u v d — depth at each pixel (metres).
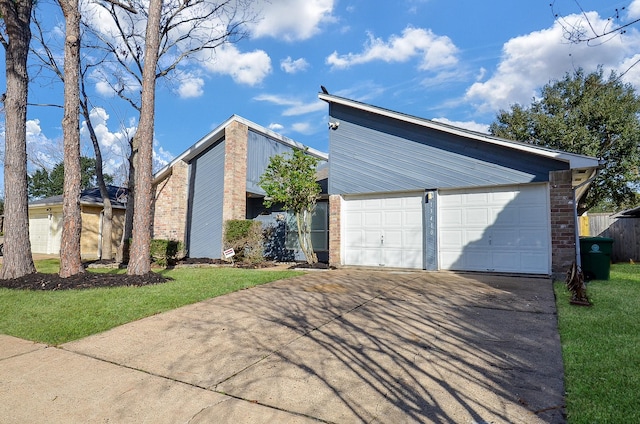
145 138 9.04
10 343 4.59
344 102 11.05
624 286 7.42
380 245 10.73
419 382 3.35
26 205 8.95
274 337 4.68
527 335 4.47
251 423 2.74
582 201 21.27
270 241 14.82
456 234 9.71
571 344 4.04
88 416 2.88
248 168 14.01
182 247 13.11
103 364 3.93
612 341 4.07
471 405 2.91
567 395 2.97
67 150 8.42
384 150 10.67
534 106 23.16
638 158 19.48
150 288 7.60
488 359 3.81
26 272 8.68
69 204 8.40
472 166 9.48
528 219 8.91
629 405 2.74
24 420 2.83
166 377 3.58
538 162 8.73
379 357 3.96
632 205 21.72
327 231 13.84
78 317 5.58
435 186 9.92
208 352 4.22
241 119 13.43
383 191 10.62
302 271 10.18
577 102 21.34
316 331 4.88
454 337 4.52
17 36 9.09
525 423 2.63
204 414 2.88
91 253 19.11
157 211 15.17
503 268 9.08
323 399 3.09
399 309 5.86
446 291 7.09
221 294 7.17
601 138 20.58
